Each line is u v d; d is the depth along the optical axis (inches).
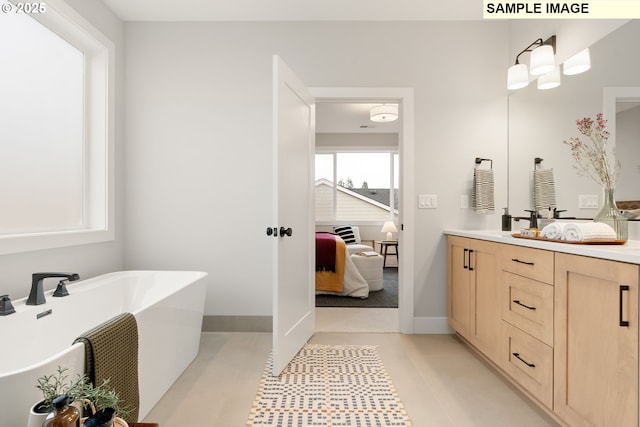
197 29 119.5
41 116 91.7
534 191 104.7
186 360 91.9
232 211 120.3
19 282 80.0
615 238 64.5
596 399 53.7
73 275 76.2
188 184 120.2
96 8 104.8
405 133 119.7
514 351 78.2
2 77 80.6
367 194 278.1
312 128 116.2
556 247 62.8
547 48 93.4
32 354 72.4
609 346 51.1
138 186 120.0
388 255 269.4
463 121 120.4
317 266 173.3
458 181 120.6
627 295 47.7
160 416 70.1
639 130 68.1
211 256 120.7
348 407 73.5
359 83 120.2
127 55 119.4
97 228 109.1
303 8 112.3
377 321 134.0
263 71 119.9
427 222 120.8
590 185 81.3
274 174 88.5
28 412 42.2
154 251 120.6
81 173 106.9
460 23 120.2
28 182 88.0
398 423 67.9
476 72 120.0
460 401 76.1
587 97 82.9
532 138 105.9
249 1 108.6
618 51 73.8
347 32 120.0
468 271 102.4
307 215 112.3
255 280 120.7
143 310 69.1
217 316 120.8
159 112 119.8
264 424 67.5
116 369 55.6
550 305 64.9
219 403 75.0
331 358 99.0
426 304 121.1
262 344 109.3
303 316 108.0
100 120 109.2
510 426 67.0
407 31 120.0
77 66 104.8
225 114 119.9
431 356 100.5
